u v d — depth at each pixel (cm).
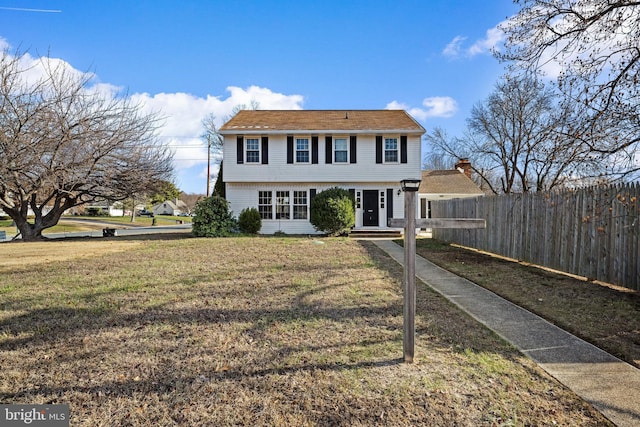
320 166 1820
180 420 251
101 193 1823
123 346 381
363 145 1820
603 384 300
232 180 1814
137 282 683
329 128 1797
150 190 1898
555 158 678
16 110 1508
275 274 757
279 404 270
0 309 514
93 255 1077
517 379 309
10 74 1499
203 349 372
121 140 1727
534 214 886
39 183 1594
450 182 2452
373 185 1844
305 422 247
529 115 2139
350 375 313
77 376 316
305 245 1281
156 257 1010
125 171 1759
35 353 365
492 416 255
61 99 1593
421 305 541
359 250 1147
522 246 937
